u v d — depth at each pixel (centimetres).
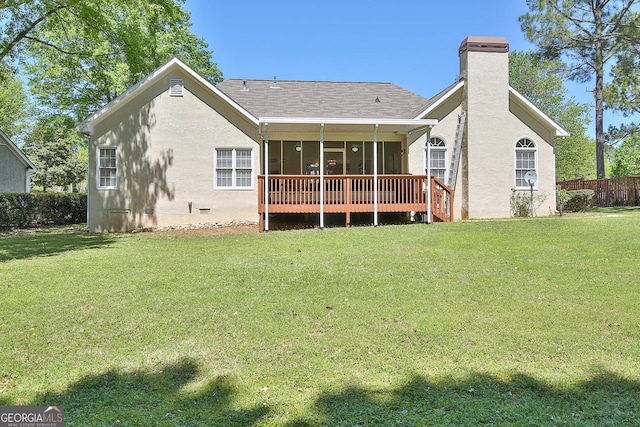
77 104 2314
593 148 4347
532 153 1577
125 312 507
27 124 3769
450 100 1564
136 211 1434
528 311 486
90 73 2130
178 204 1449
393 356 380
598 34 2156
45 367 371
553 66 2528
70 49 1961
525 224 1172
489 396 307
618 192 1989
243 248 938
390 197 1338
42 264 788
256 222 1484
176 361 379
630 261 697
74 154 3716
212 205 1464
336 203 1316
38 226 1809
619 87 2228
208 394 321
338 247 908
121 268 740
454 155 1541
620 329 430
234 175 1479
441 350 389
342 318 477
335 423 275
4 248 1016
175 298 557
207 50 2831
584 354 376
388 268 704
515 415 279
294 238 1055
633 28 1909
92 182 1425
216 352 396
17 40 1324
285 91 1748
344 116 1555
